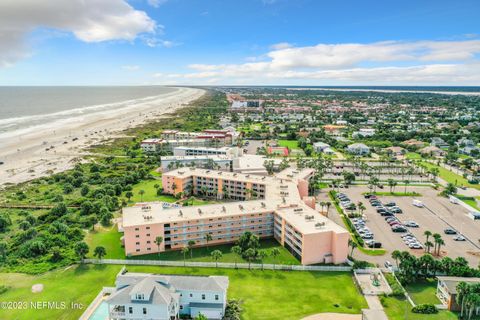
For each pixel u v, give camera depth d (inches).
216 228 6250.0
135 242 5826.8
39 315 4271.7
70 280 5059.1
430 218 7613.2
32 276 5137.8
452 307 4392.2
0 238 6387.8
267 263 5600.4
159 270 5364.2
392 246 6269.7
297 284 5009.8
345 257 5580.7
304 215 6235.2
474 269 4933.6
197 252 5999.0
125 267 5428.2
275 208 6609.3
